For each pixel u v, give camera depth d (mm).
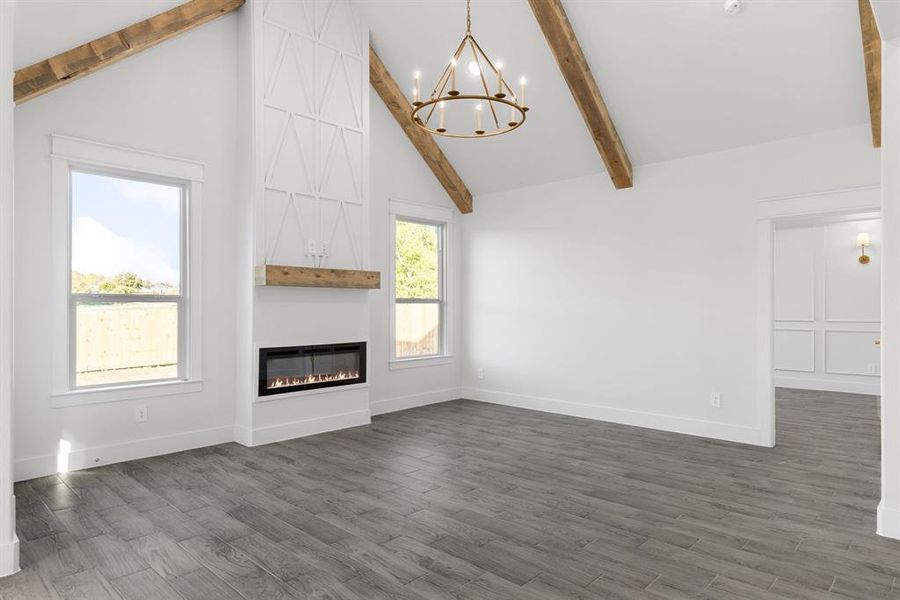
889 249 3031
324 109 5402
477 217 7227
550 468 4230
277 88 5062
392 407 6480
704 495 3643
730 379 5133
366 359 5793
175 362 4773
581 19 4766
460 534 3020
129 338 4527
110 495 3617
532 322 6652
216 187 4949
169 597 2379
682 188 5441
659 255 5605
